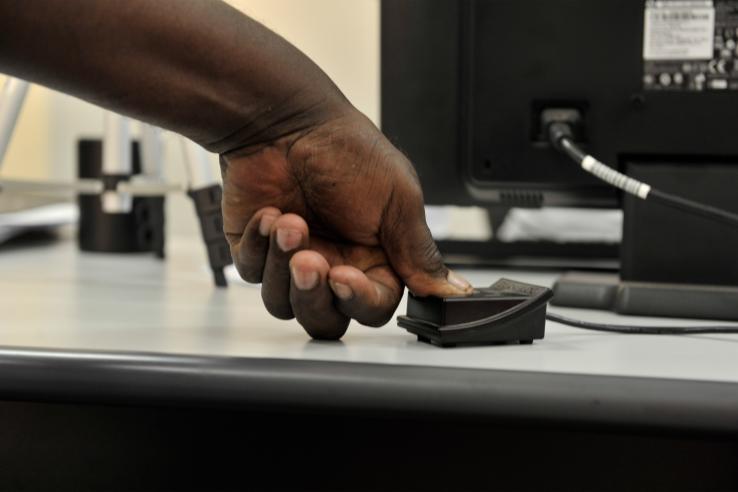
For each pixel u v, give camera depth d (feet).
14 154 6.80
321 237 2.28
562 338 2.45
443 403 1.88
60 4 1.69
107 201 4.33
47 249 5.40
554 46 3.21
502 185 3.35
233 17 1.92
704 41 3.08
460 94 3.37
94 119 6.98
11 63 1.74
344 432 2.06
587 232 5.86
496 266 4.40
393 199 2.17
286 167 2.11
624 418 1.83
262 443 2.09
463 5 3.32
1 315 2.80
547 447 2.01
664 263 3.01
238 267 2.25
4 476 2.18
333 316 2.26
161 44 1.81
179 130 1.99
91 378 1.99
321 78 2.07
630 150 3.18
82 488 2.16
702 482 1.96
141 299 3.26
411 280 2.30
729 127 3.10
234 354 2.09
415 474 2.05
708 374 1.95
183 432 2.11
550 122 3.23
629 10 3.13
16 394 2.01
